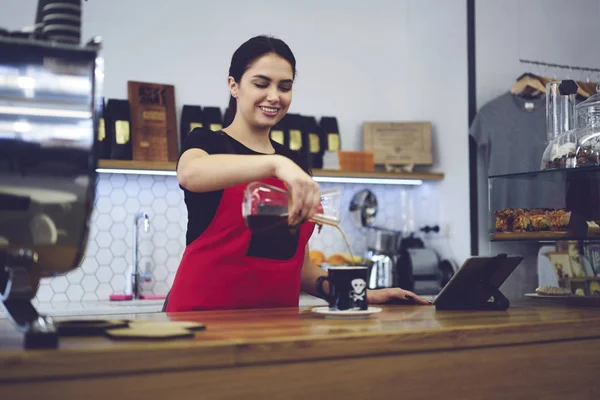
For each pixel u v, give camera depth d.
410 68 4.56
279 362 1.12
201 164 1.60
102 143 3.59
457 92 4.17
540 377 1.44
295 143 4.07
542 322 1.45
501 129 3.92
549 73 4.21
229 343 1.07
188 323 1.29
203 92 4.01
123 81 3.82
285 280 2.01
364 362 1.21
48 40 1.12
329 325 1.37
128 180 3.84
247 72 2.10
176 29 3.97
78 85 1.12
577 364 1.50
